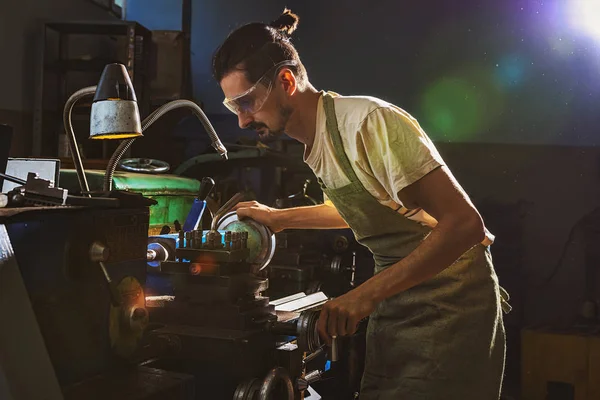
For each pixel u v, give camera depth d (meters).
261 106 1.42
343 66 5.33
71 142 1.47
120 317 1.34
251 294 1.82
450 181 1.34
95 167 3.84
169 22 5.23
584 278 4.97
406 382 1.59
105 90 1.35
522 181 5.11
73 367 1.22
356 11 5.30
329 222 1.98
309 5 5.35
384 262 1.66
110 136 1.41
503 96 5.13
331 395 3.07
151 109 4.60
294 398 1.83
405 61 5.25
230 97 1.43
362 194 1.52
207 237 1.78
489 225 5.09
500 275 4.99
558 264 5.03
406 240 1.58
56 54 4.44
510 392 4.25
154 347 1.54
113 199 1.30
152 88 4.86
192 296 1.75
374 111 1.38
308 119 1.50
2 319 1.01
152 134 4.53
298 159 4.27
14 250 1.10
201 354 1.63
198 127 4.97
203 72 5.29
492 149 5.16
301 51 5.37
